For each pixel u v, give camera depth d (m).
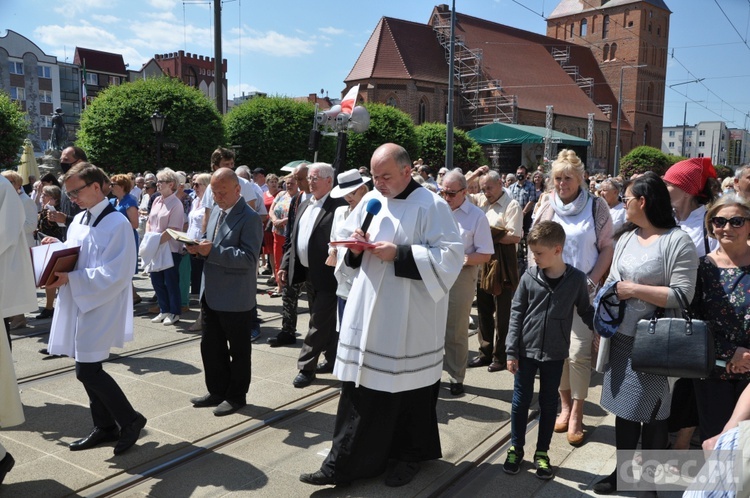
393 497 3.49
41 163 20.70
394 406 3.56
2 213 3.59
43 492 3.46
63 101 67.69
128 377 5.42
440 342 3.66
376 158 3.50
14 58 63.53
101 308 3.80
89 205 3.96
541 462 3.77
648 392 3.27
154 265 7.12
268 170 27.44
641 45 68.25
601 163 63.44
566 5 74.56
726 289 3.21
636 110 69.06
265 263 11.20
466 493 3.57
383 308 3.44
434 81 51.72
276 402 4.90
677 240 3.24
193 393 5.05
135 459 3.88
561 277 3.79
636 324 3.30
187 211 10.48
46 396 4.99
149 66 68.75
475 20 57.94
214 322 4.70
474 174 7.50
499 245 5.66
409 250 3.36
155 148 22.62
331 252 4.42
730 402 3.23
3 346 3.55
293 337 6.57
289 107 27.52
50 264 3.67
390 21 52.22
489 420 4.65
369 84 49.84
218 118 23.67
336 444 3.56
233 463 3.87
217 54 17.25
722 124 108.56
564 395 4.54
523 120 54.78
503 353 5.80
